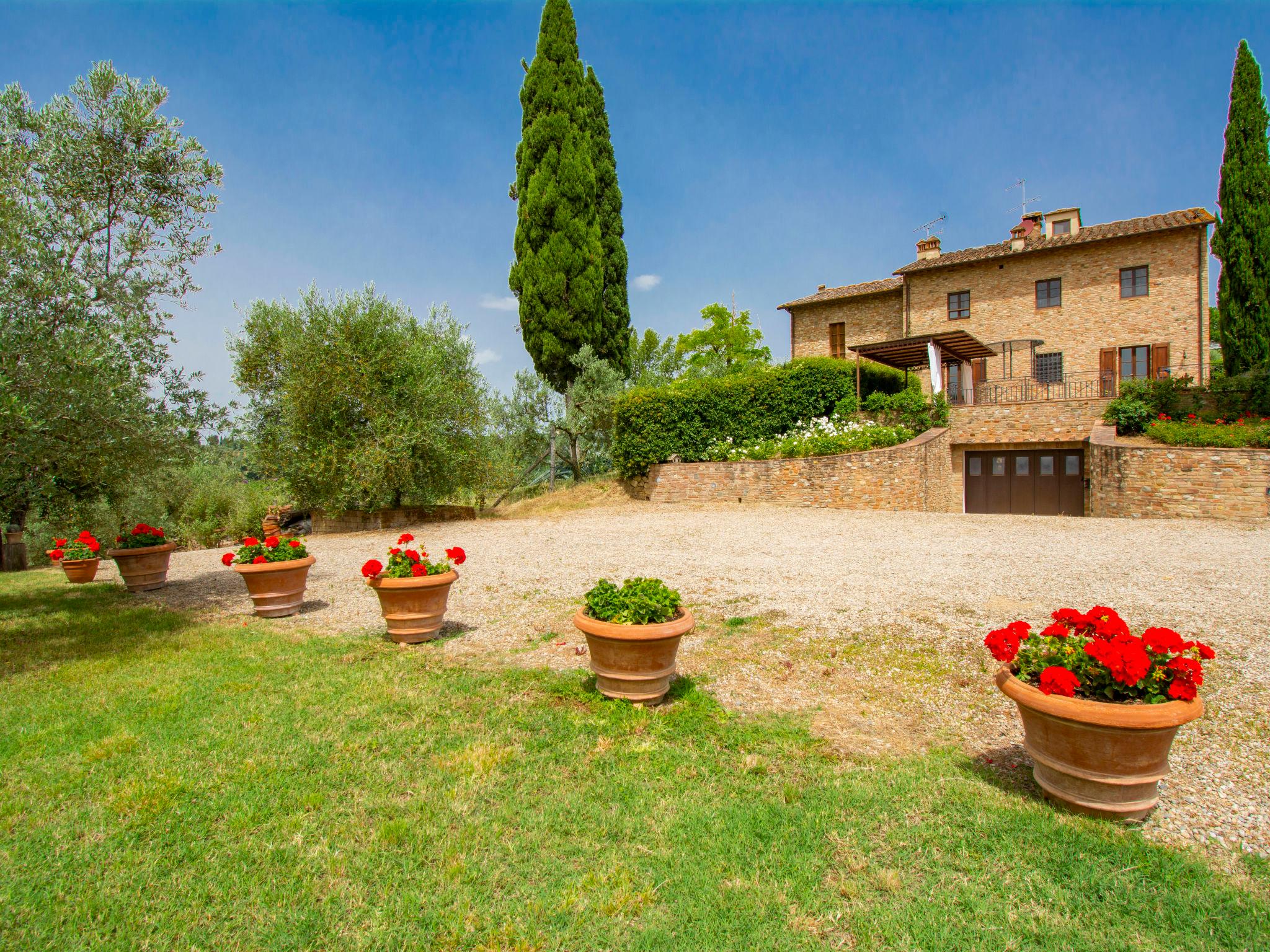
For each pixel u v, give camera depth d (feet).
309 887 8.79
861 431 57.41
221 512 69.67
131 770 12.20
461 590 27.17
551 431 69.21
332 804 10.88
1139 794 10.01
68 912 8.39
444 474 52.54
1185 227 68.85
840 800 10.79
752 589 24.50
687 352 116.98
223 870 9.18
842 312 92.58
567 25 69.10
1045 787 10.66
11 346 18.71
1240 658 15.84
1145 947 7.59
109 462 23.43
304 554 26.32
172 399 25.17
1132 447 44.96
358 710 14.93
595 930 7.93
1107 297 73.82
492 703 15.30
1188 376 57.11
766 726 13.97
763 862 9.22
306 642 21.11
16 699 16.29
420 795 11.10
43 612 27.81
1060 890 8.57
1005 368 78.84
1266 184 64.85
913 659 17.33
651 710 14.78
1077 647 10.75
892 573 25.84
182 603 29.25
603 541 38.22
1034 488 65.05
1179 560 26.27
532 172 69.82
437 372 50.65
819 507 52.65
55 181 23.16
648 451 61.36
